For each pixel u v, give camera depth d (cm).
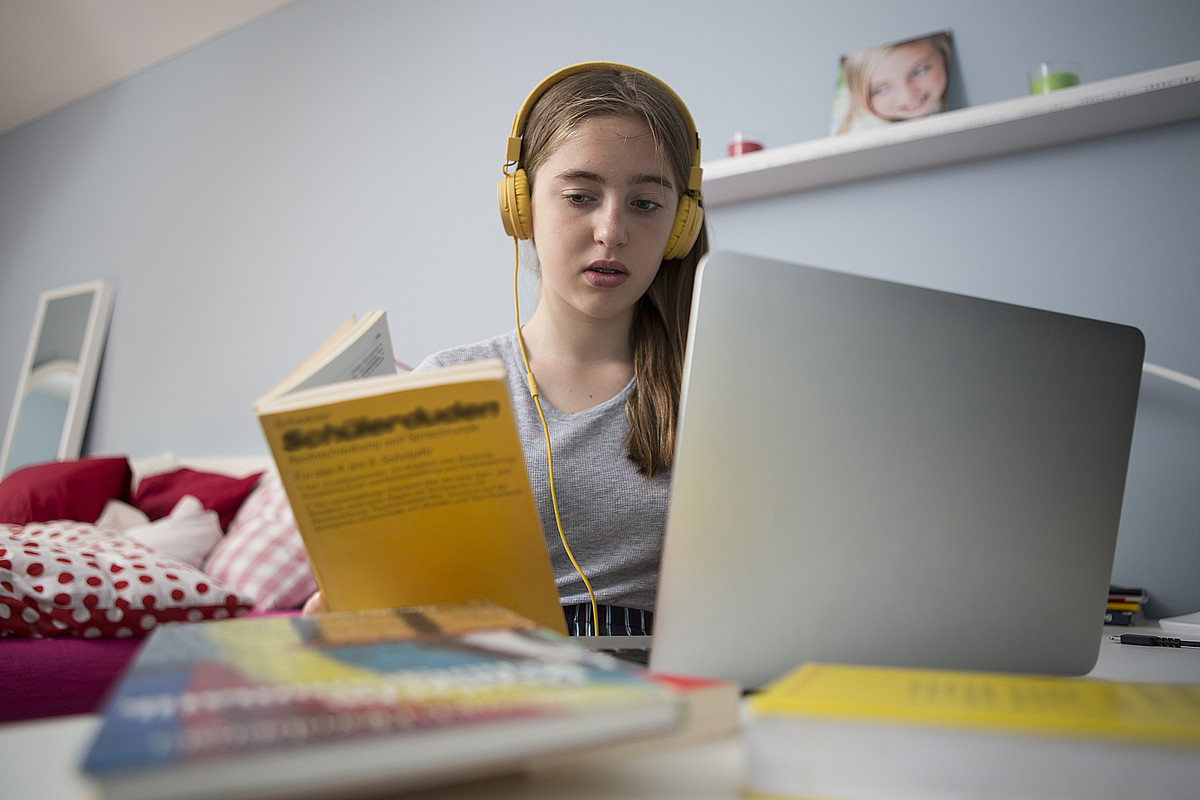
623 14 240
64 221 415
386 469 56
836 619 54
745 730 34
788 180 200
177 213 360
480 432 55
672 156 98
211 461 306
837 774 33
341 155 306
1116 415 62
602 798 33
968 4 187
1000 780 32
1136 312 167
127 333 371
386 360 76
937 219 188
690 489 51
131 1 341
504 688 31
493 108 267
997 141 176
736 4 220
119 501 264
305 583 218
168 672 33
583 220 96
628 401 106
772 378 52
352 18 310
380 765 26
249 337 325
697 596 52
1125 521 166
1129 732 32
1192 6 164
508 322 259
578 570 95
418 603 61
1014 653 60
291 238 317
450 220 274
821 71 205
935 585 56
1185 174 165
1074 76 167
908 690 38
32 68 397
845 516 54
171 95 372
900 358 55
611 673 33
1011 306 58
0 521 253
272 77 333
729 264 51
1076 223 174
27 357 404
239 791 24
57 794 33
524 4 262
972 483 57
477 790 34
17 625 153
